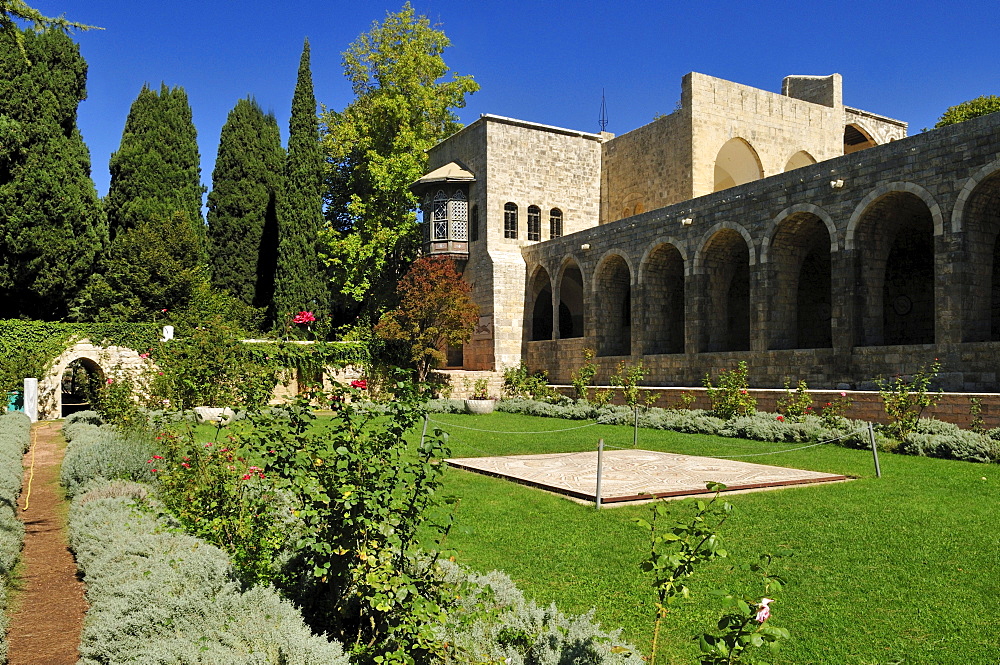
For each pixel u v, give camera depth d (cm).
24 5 977
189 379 1353
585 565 838
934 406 1942
